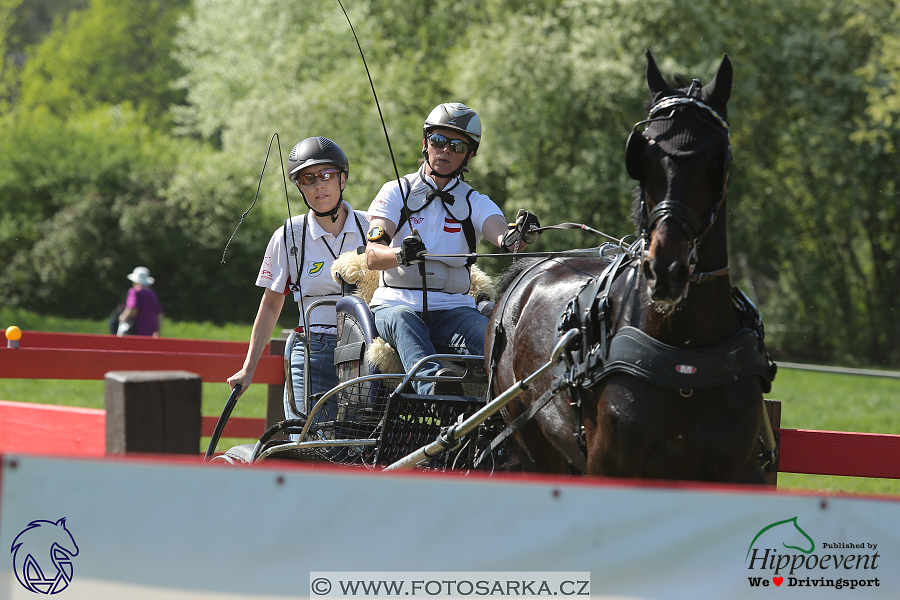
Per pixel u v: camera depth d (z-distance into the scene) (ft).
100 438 18.93
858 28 118.73
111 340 34.58
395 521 9.70
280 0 147.02
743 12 112.88
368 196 119.96
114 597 9.42
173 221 146.00
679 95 14.58
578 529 10.03
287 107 126.11
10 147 151.94
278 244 26.35
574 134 114.93
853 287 141.08
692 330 14.42
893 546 10.87
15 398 58.18
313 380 24.89
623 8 107.76
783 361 136.26
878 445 23.66
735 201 126.93
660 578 10.21
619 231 114.93
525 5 121.80
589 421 15.75
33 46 243.60
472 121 23.07
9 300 143.84
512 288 20.51
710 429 14.26
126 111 189.88
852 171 124.88
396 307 21.76
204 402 59.36
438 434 20.70
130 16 241.14
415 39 135.95
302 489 9.60
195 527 9.49
